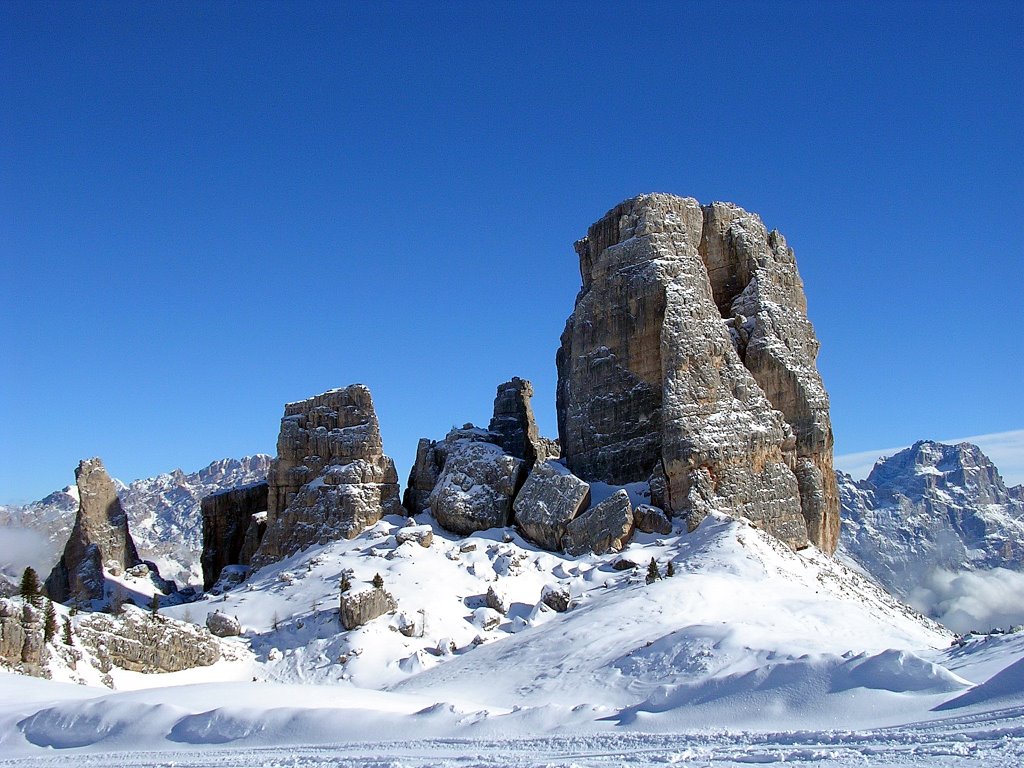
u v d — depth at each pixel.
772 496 97.88
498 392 126.88
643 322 106.38
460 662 71.19
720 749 28.73
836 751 26.31
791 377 105.94
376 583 84.44
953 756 24.28
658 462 101.75
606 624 67.94
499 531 102.00
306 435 114.81
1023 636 44.66
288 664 77.12
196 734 41.19
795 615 69.31
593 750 31.03
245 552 118.50
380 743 36.53
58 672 63.09
